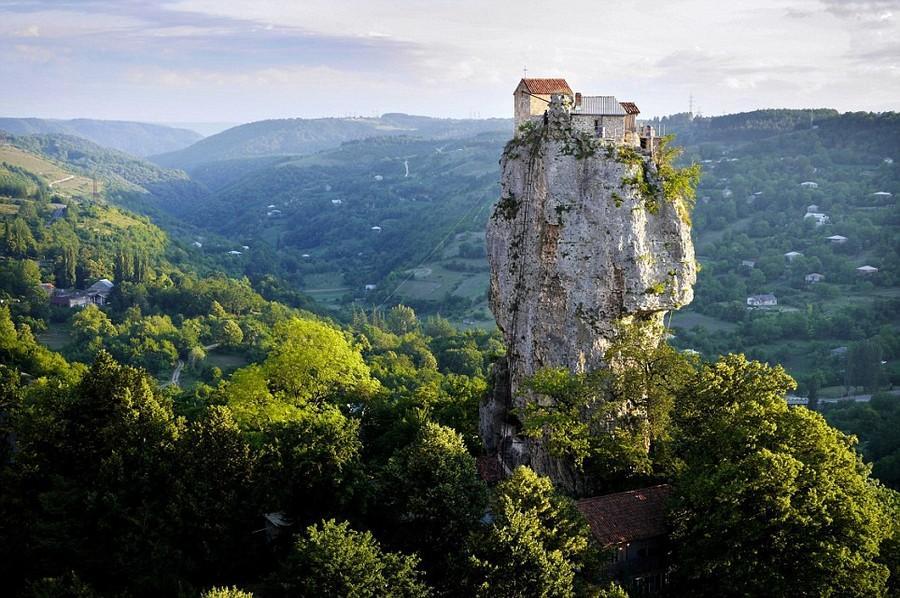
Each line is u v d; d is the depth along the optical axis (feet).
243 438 240.73
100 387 257.96
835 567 194.39
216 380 604.49
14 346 507.71
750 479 206.80
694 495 209.87
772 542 203.82
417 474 222.69
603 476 247.09
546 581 187.11
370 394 341.82
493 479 277.03
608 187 255.91
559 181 260.62
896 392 628.69
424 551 214.07
